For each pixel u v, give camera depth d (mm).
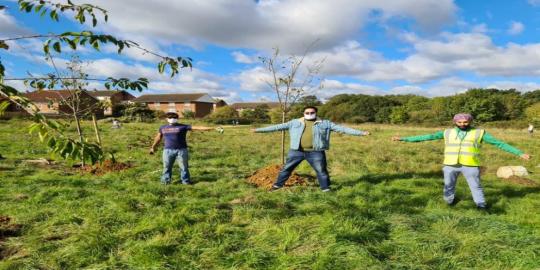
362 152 14391
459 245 4242
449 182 6027
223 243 4375
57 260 3973
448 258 3963
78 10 2578
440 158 12617
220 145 16938
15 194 6594
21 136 16625
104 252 4184
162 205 5992
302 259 3943
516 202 6309
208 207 5824
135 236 4586
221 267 3869
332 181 8148
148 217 5238
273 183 7680
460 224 4867
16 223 5027
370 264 3824
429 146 17016
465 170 5871
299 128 6926
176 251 4203
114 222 5102
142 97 80500
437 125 46188
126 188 7234
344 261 3916
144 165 10156
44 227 4953
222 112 53750
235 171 9633
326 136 6902
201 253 4164
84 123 31047
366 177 8555
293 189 7145
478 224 4875
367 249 4105
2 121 23281
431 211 5770
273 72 8523
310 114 6910
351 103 66688
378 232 4617
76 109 10000
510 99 55000
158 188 7102
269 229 4758
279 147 16562
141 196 6480
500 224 4855
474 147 5809
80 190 6883
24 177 8094
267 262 3939
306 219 5109
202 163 10984
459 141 5883
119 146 14672
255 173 8727
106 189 7086
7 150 12602
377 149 15242
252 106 92000
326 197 6453
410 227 4793
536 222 5129
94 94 60281
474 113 52250
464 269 3768
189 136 21609
